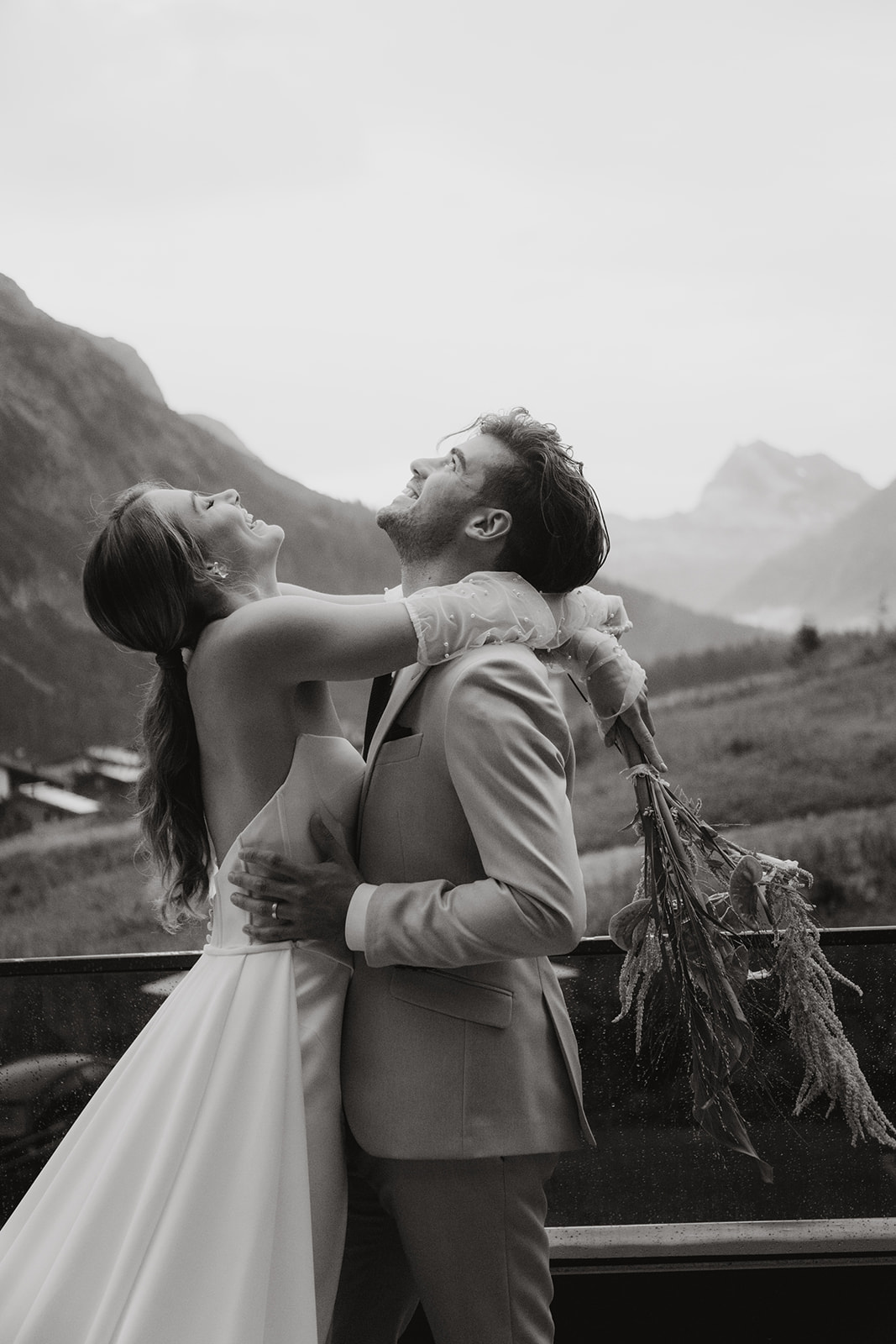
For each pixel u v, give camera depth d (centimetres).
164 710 167
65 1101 230
